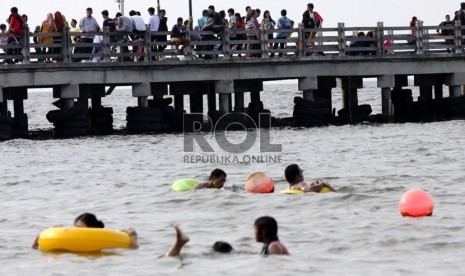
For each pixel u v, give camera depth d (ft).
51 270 90.58
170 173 162.20
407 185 140.15
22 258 95.40
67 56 224.12
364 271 88.84
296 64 241.76
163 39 235.20
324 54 245.86
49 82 222.07
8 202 133.39
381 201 124.16
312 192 128.26
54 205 129.59
